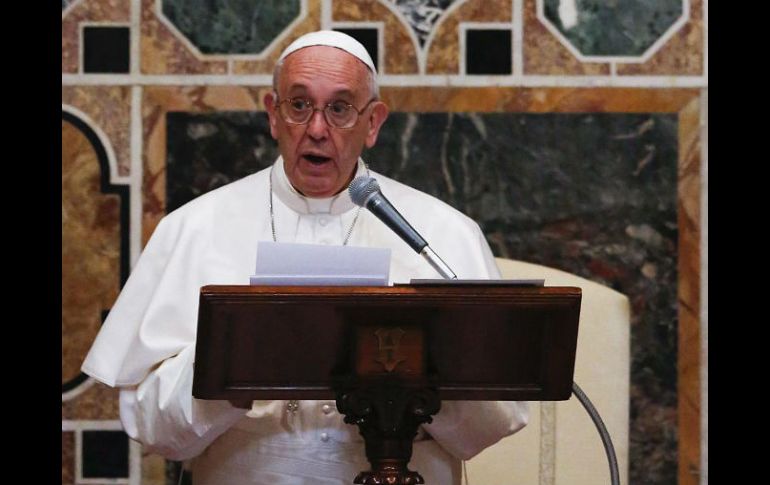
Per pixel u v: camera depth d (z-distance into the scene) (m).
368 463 13.70
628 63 20.19
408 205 15.31
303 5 20.20
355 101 14.16
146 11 20.23
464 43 20.19
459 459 14.44
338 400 11.96
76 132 20.05
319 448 13.69
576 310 11.88
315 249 11.84
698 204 19.98
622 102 20.16
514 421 13.92
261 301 11.45
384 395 11.98
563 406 17.61
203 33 20.22
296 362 11.91
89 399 19.84
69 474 19.80
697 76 20.11
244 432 13.84
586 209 20.08
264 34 20.22
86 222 19.95
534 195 20.09
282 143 14.34
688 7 20.16
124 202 20.05
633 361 19.94
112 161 20.06
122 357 14.66
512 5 20.23
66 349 19.81
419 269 14.87
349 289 11.49
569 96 20.17
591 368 17.62
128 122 20.12
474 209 20.08
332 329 11.74
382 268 11.86
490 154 20.11
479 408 13.57
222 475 13.88
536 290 11.78
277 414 13.76
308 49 14.16
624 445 17.48
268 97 14.75
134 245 20.02
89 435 19.83
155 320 14.39
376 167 20.09
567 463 17.52
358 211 15.23
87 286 19.89
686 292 19.92
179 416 13.30
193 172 20.11
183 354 13.86
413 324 11.82
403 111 20.12
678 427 19.83
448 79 20.14
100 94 20.11
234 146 20.14
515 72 20.17
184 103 20.17
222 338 11.63
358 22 20.19
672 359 19.89
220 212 15.15
